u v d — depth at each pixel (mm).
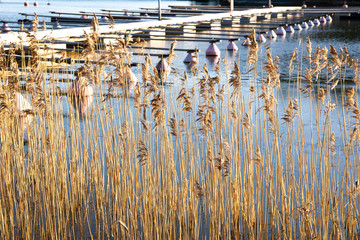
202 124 4723
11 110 5402
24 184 5297
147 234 4590
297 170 6672
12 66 5551
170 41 24609
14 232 5199
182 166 4742
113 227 4980
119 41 4871
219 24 32312
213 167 4562
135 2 69938
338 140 8297
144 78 4590
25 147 7680
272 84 5133
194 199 4723
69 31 19000
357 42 24000
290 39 25906
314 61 4727
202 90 4691
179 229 4707
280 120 9516
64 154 5488
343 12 42219
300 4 62062
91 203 5734
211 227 4816
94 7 51656
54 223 5133
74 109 10023
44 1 66062
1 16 35250
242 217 4875
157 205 4809
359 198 5531
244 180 4859
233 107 4777
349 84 13328
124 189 4875
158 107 4527
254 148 7730
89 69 4957
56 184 5148
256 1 66625
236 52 20875
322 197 4586
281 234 4879
